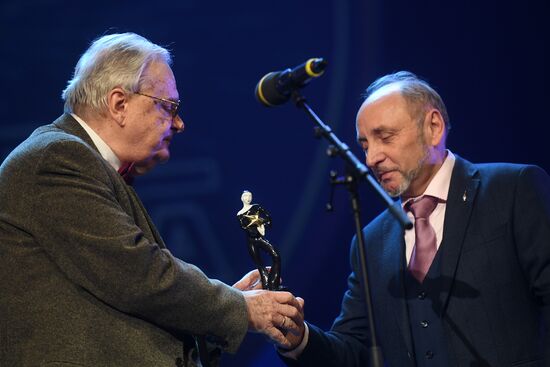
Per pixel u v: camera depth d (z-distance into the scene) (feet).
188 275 15.60
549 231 16.88
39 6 37.29
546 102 37.76
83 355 14.85
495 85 38.34
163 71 17.02
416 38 39.01
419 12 39.04
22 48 37.27
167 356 15.55
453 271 17.29
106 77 16.48
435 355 17.30
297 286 38.58
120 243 14.92
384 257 18.75
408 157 17.61
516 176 17.60
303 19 38.96
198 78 38.42
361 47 39.01
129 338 15.26
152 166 17.62
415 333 17.70
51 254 15.16
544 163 37.65
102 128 16.58
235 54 38.68
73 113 16.80
